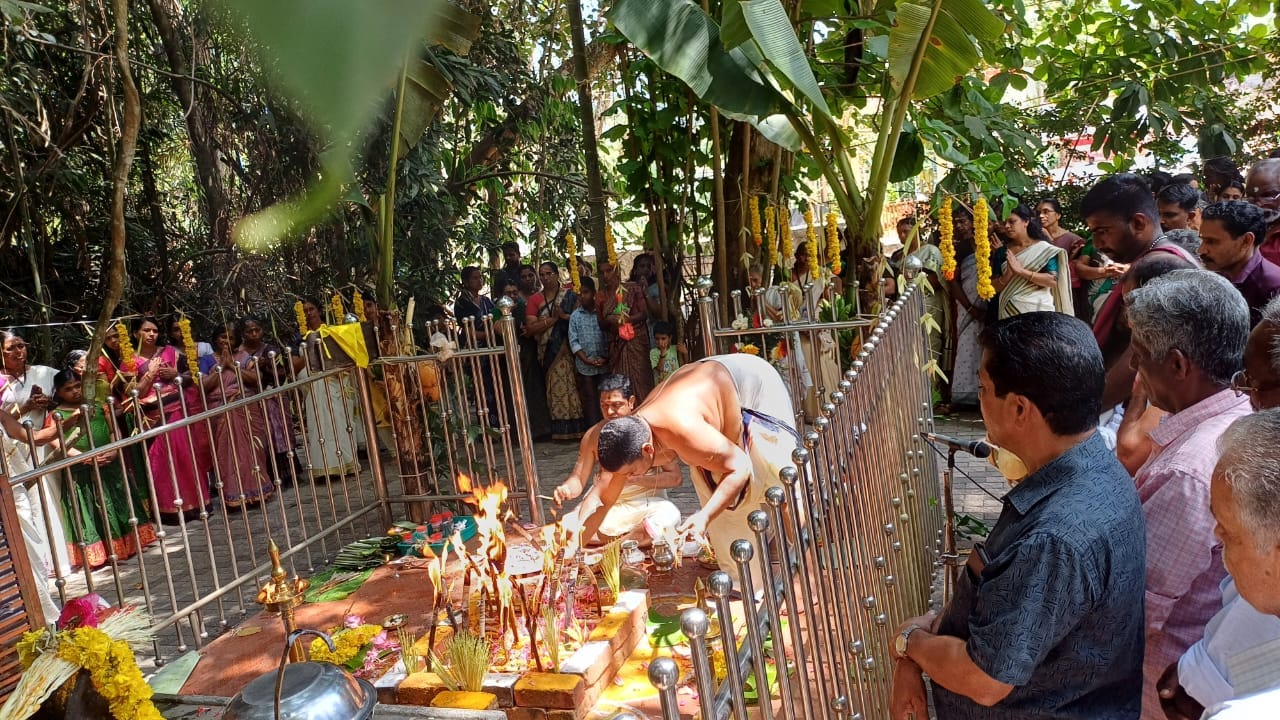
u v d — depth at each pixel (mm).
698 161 8219
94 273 9617
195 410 7328
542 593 3779
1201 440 2119
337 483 8172
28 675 2631
